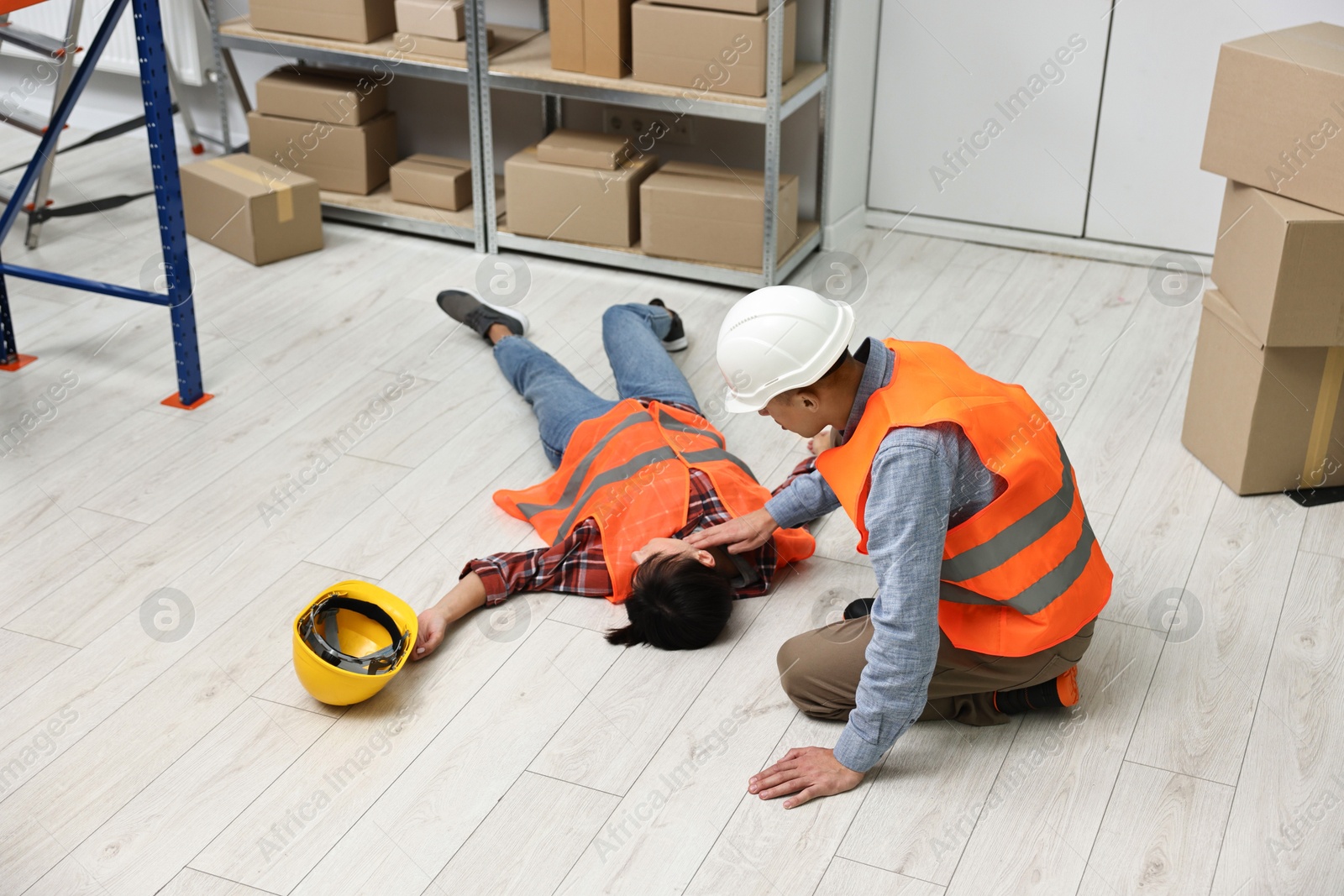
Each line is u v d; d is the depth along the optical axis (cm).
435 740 198
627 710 204
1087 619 182
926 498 160
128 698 206
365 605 214
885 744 178
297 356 320
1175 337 326
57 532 248
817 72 349
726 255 352
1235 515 251
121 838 180
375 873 175
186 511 256
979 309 344
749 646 218
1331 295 229
